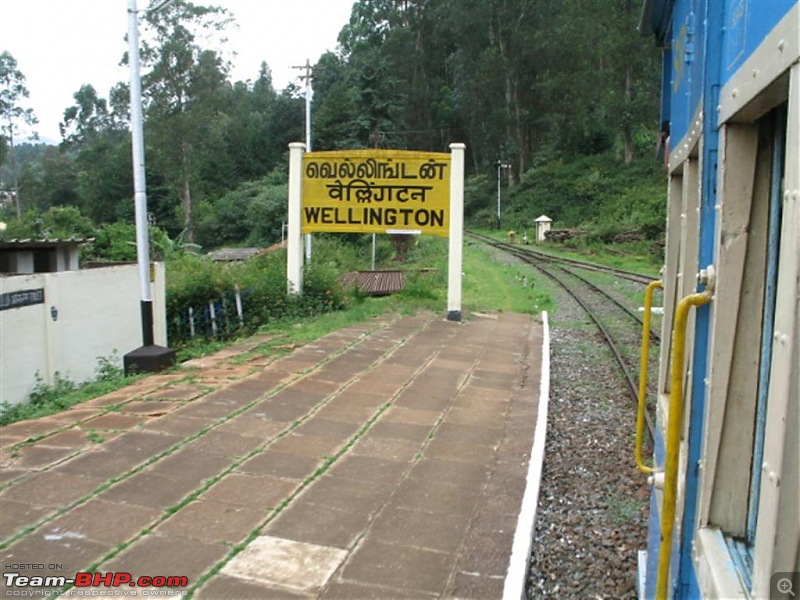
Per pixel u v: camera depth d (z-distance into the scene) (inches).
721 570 76.1
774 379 63.9
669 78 168.4
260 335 508.7
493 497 218.2
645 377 163.6
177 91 2097.7
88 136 3090.6
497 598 159.0
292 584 162.7
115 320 472.7
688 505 93.9
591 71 2059.5
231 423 284.8
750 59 71.7
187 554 175.3
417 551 181.0
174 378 366.9
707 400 85.9
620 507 221.3
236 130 2728.8
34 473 227.3
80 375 439.2
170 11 2027.6
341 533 190.1
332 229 601.3
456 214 583.2
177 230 2332.7
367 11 3073.3
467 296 765.3
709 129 89.4
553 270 1095.6
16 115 2573.8
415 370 397.1
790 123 60.6
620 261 1241.4
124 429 274.8
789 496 59.8
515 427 295.1
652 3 157.1
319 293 614.2
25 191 3120.1
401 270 907.4
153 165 2186.3
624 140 2306.8
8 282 384.2
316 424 288.5
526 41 2370.8
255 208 2018.9
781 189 77.3
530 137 2746.1
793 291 59.7
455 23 2492.6
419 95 2883.9
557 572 182.2
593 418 317.7
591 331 553.3
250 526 192.2
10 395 380.8
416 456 254.7
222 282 563.8
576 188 2228.1
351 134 1759.4
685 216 114.4
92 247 1158.3
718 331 83.5
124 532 186.5
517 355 456.8
